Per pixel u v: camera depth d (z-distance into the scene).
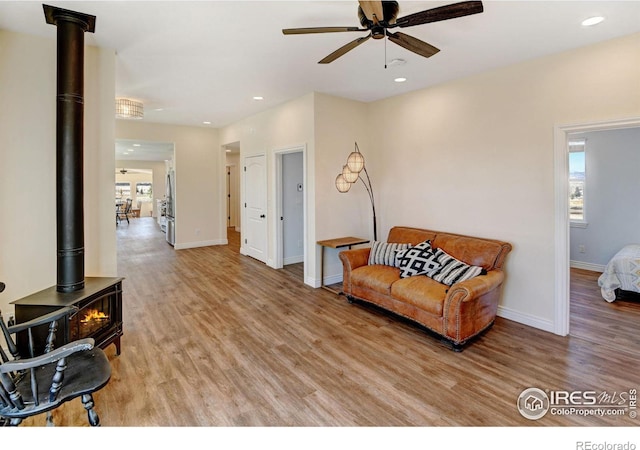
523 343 3.02
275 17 2.54
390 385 2.39
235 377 2.49
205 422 2.01
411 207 4.56
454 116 3.99
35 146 2.79
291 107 5.01
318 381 2.44
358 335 3.20
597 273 5.30
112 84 3.12
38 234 2.82
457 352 2.87
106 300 2.65
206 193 7.78
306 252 4.84
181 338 3.13
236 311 3.81
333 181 4.76
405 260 3.71
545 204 3.26
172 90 4.45
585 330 3.28
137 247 7.77
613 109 2.83
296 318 3.61
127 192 17.77
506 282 3.59
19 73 2.72
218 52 3.18
